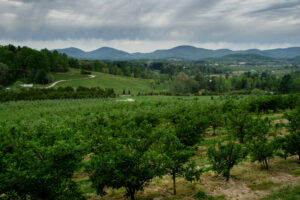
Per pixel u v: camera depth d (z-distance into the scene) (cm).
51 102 7756
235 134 2231
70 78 15000
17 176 901
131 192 1195
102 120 3022
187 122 2080
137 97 10850
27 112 5212
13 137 1266
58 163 1008
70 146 1008
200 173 1297
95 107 5841
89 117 3509
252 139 1623
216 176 1518
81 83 14025
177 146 1305
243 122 2250
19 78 13425
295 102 4738
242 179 1429
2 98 7981
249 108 4462
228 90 15712
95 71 19925
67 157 1025
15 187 938
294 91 13738
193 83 13812
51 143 1157
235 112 2345
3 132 1297
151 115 3209
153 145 1349
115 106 5822
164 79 18775
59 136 1173
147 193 1341
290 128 1669
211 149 1461
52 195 1005
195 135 2100
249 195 1202
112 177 1105
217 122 3072
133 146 1291
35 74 13150
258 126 1655
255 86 16412
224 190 1298
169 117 3238
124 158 1100
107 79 16225
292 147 1534
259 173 1491
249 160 1794
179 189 1363
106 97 10312
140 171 1137
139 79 18812
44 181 961
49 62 14962
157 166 1193
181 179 1515
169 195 1297
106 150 1329
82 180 1730
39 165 978
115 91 13225
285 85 13900
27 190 954
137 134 1438
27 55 14312
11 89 9981
